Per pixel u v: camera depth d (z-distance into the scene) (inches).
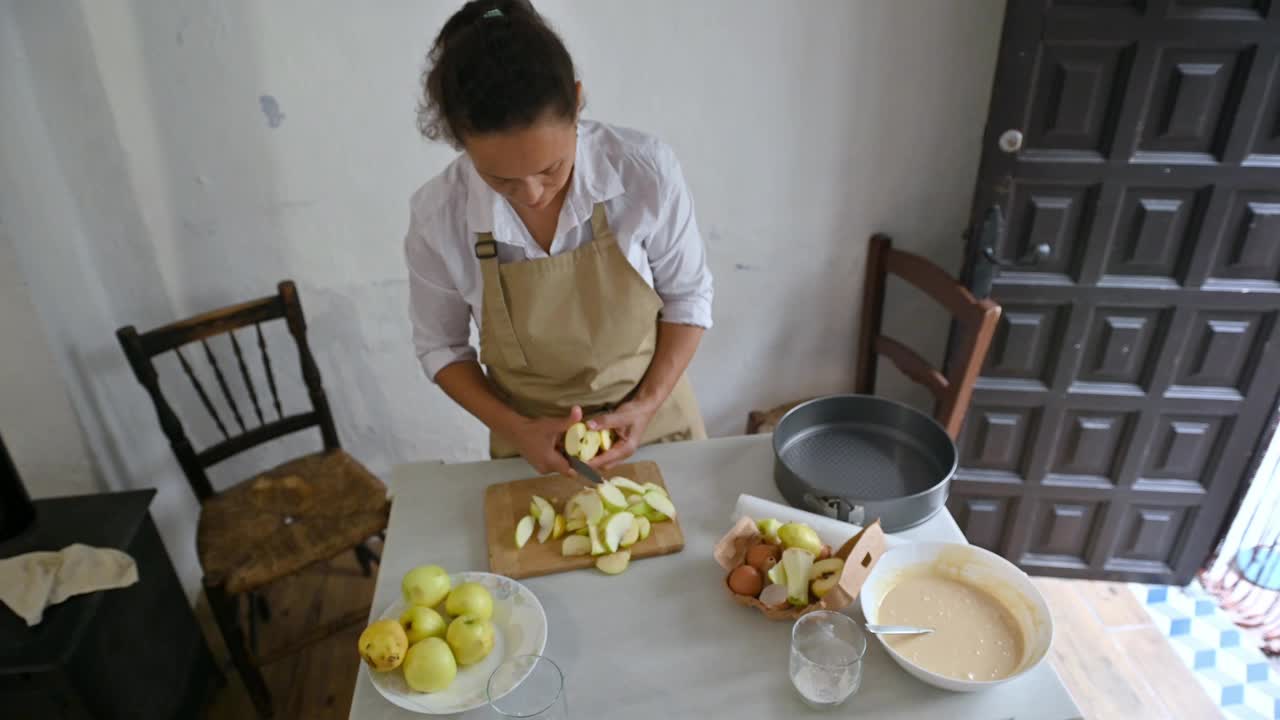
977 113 72.7
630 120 73.0
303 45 67.3
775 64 70.8
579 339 51.0
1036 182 65.2
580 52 69.8
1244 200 63.9
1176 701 72.1
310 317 79.4
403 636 39.5
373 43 67.9
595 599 44.3
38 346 63.1
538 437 50.2
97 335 70.7
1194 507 78.5
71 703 52.1
